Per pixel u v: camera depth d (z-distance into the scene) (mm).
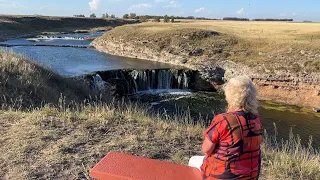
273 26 66312
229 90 3506
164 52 42312
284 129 21641
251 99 3426
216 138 3420
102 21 113000
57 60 37094
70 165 5883
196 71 33312
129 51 46281
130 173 4172
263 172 6320
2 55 16844
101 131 7832
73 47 50906
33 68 16422
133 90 30578
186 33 46000
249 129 3354
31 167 5680
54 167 5762
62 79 18297
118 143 7059
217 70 34469
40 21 91062
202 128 9352
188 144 7582
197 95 30125
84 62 37125
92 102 15633
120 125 8430
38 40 62219
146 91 31203
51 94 14531
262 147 7977
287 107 27250
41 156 6141
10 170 5539
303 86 28297
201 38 44344
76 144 6844
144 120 9242
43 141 6789
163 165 4461
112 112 9289
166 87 32656
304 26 66688
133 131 8039
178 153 6824
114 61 39688
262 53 36188
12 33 71750
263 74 30469
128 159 4582
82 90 18500
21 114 8773
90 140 7152
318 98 27531
